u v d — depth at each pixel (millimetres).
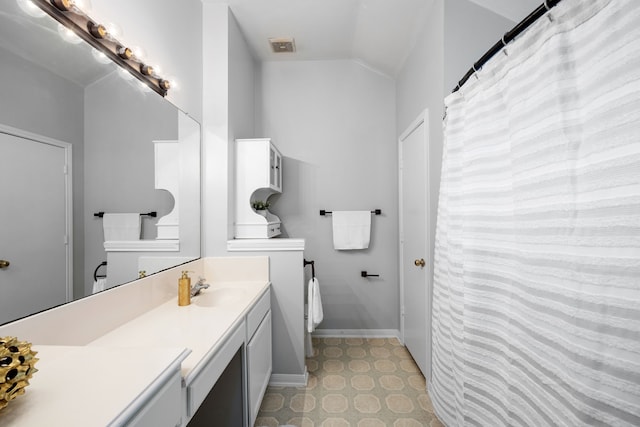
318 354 2279
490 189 1085
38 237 774
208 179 1830
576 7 729
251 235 1952
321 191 2604
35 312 765
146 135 1271
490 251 1088
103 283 1015
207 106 1824
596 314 676
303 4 1866
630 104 622
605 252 665
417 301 2057
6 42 696
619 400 632
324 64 2592
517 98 922
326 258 2604
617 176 645
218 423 1343
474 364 1125
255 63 2578
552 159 792
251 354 1371
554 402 774
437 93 1643
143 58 1242
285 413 1604
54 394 539
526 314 892
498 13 1534
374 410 1632
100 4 1046
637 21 614
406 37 2045
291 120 2592
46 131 798
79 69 916
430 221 1780
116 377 602
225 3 1839
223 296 1608
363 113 2602
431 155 1760
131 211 1168
